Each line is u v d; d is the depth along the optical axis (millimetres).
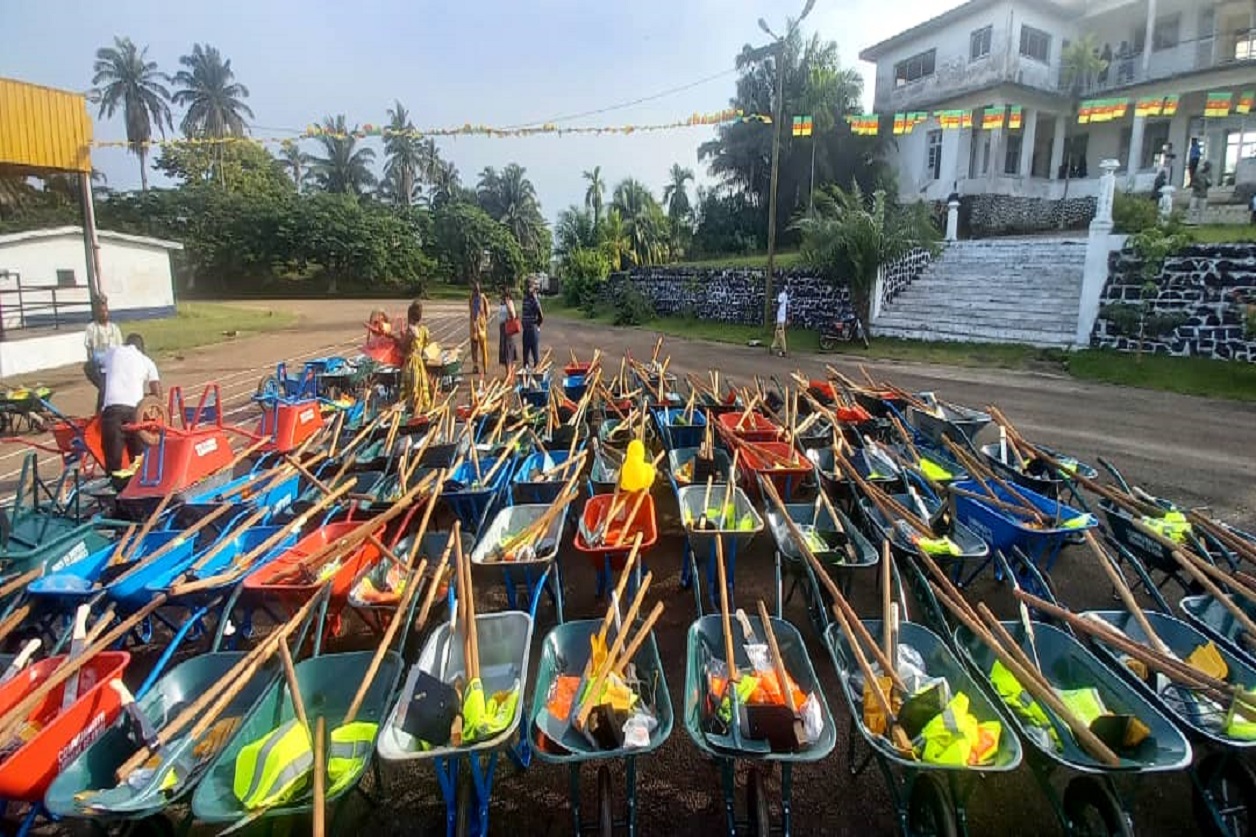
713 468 6820
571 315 32625
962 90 25141
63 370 15961
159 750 3135
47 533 5527
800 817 3500
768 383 13648
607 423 8594
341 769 3080
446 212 55031
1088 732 2936
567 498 5711
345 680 3713
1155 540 4730
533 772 3814
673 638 4977
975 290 18656
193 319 28234
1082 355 14719
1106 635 3629
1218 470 8086
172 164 58625
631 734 3129
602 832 3066
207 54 57312
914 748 3008
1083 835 3045
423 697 3203
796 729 3088
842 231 18562
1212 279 13391
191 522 5648
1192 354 13742
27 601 4336
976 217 24750
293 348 19328
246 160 60031
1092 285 14922
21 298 18734
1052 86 25406
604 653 3705
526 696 4379
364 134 15297
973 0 24344
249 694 3766
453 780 3084
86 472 7910
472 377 14680
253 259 48906
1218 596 4043
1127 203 16891
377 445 8008
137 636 4816
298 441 8023
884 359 16500
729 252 35312
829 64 30109
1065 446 9078
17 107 11430
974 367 15102
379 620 4488
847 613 3875
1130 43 24844
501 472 6871
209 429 6535
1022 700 3543
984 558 5172
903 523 5477
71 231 24828
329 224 49281
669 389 11234
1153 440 9344
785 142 31000
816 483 6402
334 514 6016
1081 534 5059
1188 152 21547
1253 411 10922
